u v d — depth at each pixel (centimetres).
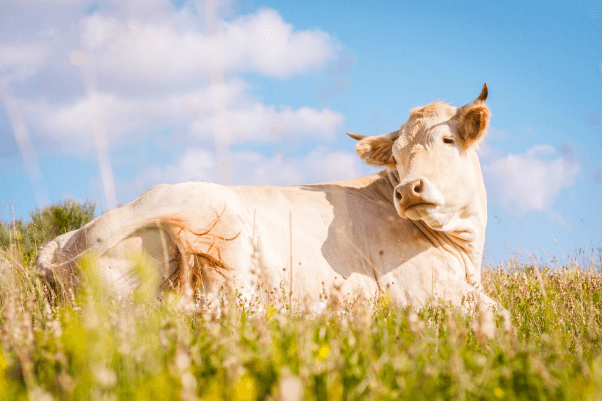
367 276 539
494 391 181
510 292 479
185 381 150
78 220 970
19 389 183
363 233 554
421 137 531
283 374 174
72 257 460
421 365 208
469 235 557
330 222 549
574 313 379
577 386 193
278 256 505
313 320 321
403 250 549
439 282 532
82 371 183
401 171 539
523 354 219
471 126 525
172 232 461
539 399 189
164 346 224
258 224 501
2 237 728
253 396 168
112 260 453
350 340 225
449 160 520
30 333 226
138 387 177
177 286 468
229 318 282
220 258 463
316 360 210
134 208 465
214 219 461
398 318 317
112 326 249
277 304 432
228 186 543
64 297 371
